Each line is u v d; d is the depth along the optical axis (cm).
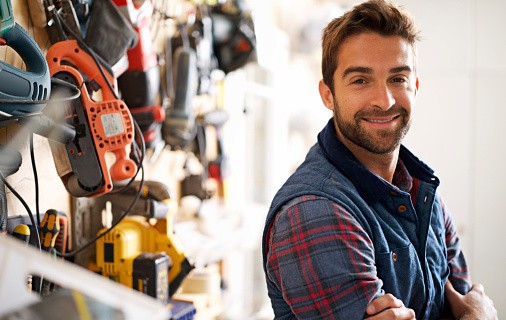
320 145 127
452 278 142
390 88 119
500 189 364
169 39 193
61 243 126
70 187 130
